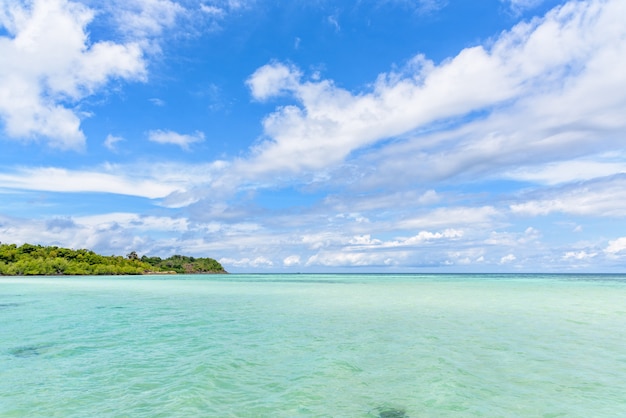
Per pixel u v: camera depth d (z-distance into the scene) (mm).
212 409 8508
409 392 9523
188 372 11141
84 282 75938
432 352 13367
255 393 9484
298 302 31734
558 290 46188
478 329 17891
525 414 8273
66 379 10547
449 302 31000
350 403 8867
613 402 8898
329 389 9758
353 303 30516
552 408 8570
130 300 34344
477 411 8422
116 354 13312
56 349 14117
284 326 18969
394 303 30344
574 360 12328
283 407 8633
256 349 13930
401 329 17906
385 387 9883
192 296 39344
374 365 11797
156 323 20172
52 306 29125
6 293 43375
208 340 15602
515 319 21109
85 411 8414
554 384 10086
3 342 15383
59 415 8219
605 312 24109
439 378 10547
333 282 74625
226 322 20438
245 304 30312
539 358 12562
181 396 9258
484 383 10180
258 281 82312
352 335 16484
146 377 10680
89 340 15727
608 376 10703
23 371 11305
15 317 22719
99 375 10883
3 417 8125
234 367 11625
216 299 35219
